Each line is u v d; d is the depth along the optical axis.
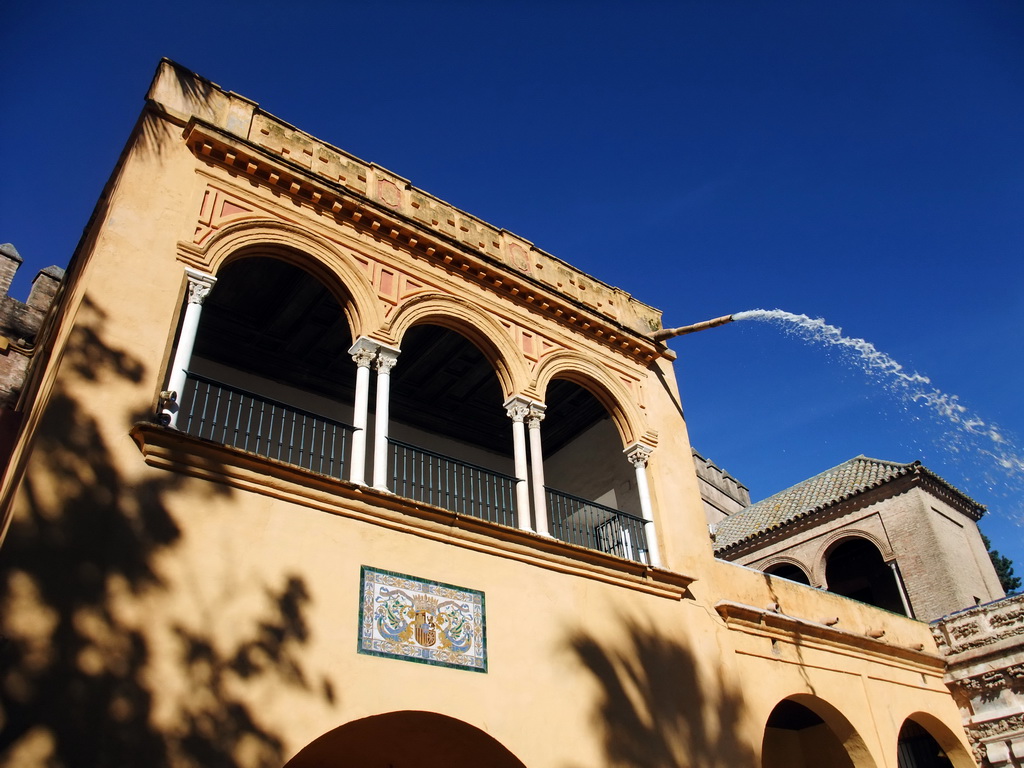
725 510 30.78
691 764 11.09
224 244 10.35
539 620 10.56
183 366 9.24
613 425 15.77
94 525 7.66
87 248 11.34
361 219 11.91
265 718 7.73
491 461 17.03
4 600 6.88
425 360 14.80
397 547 9.66
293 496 9.09
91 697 6.91
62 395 8.13
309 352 14.44
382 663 8.81
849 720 13.97
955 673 16.80
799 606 14.82
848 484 22.81
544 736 9.78
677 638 12.12
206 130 10.67
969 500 22.06
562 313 14.02
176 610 7.71
